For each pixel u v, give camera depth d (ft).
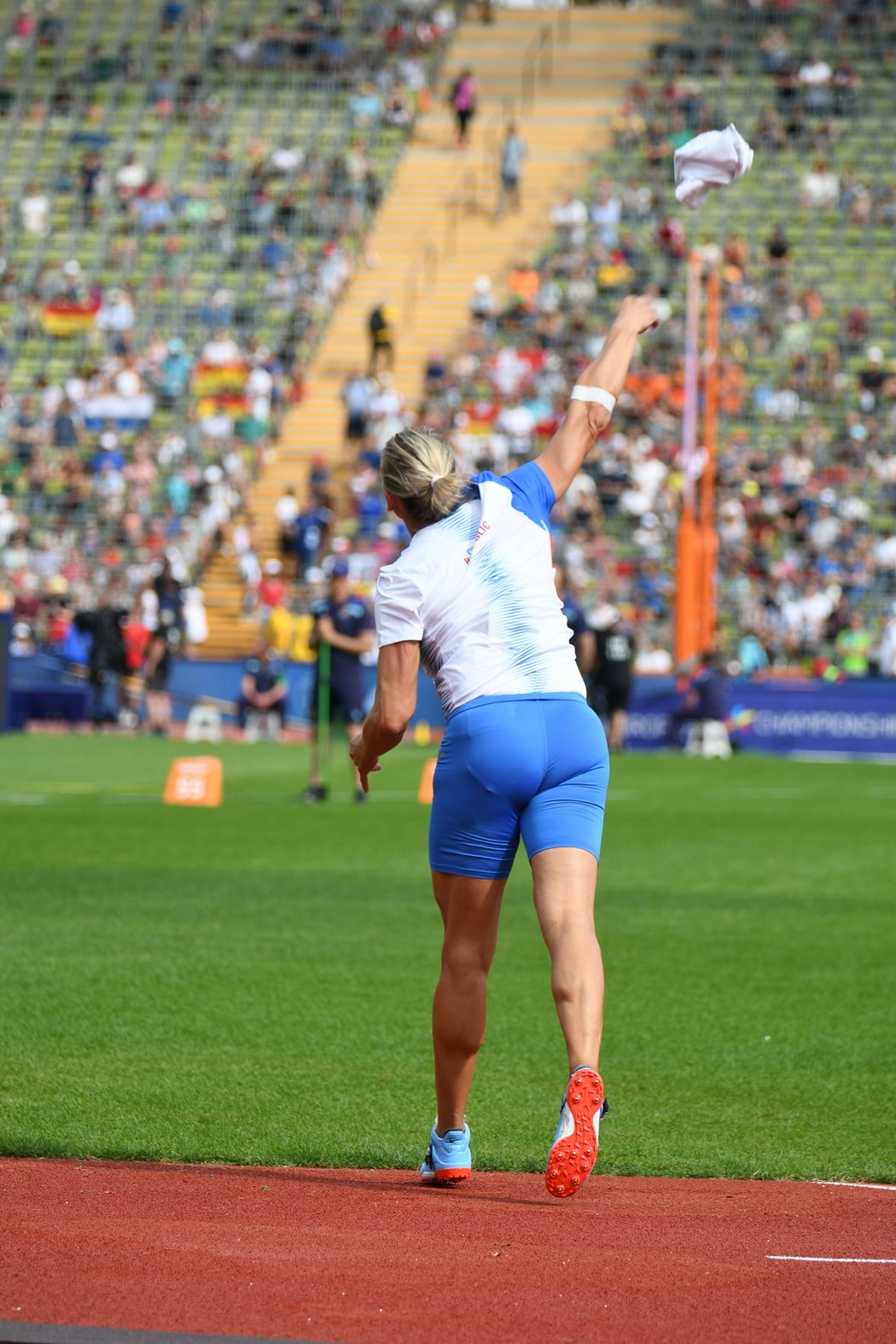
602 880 160.45
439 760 56.80
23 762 282.97
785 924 134.31
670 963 117.29
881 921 136.36
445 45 577.84
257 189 511.40
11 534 414.21
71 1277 46.65
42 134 545.44
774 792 256.32
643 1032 95.25
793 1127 75.20
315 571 396.16
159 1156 67.46
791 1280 48.08
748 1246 52.54
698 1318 44.09
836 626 380.37
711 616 358.64
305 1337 41.86
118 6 590.96
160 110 547.08
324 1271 47.83
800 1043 92.73
